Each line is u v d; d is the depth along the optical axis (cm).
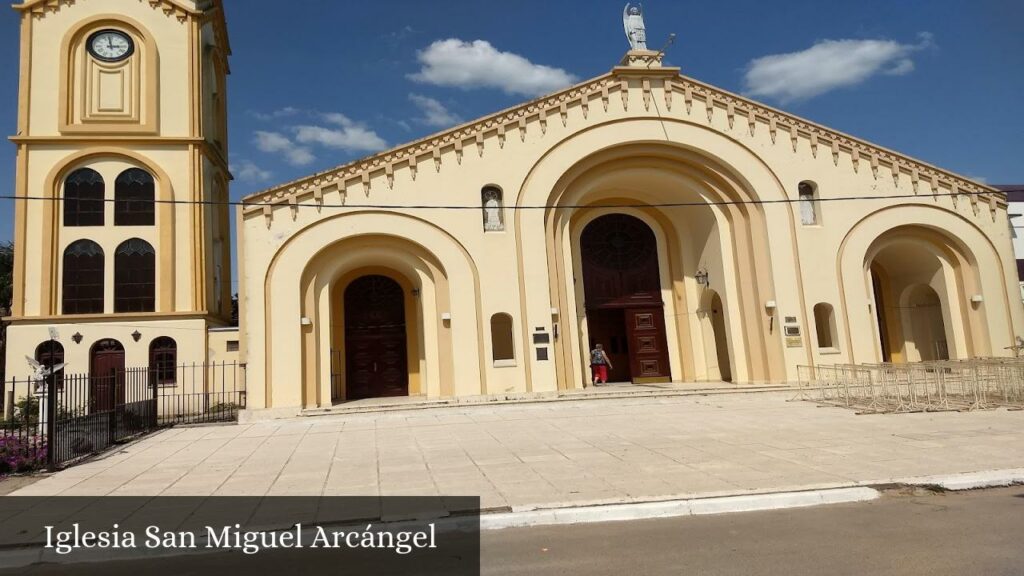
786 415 1573
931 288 2381
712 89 2191
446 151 1983
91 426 1362
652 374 2362
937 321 2416
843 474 948
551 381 1923
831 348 2098
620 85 2127
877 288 2552
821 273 2133
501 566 641
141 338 2439
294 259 1847
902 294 2486
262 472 1122
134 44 2670
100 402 1719
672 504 815
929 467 976
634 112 2120
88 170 2555
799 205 2170
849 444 1181
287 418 1756
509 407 1805
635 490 895
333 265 1919
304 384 1827
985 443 1152
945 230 2256
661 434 1362
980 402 1647
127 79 2644
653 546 684
